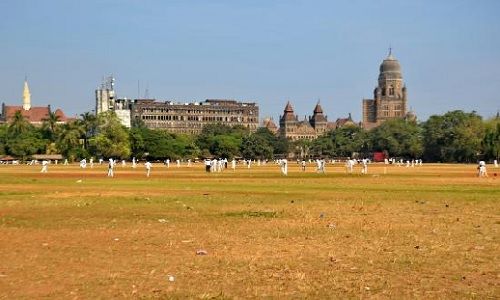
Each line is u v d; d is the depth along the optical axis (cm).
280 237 2898
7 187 6669
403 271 2156
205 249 2581
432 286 1955
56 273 2134
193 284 1984
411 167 16188
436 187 6612
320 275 2100
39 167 16138
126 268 2212
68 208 4234
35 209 4166
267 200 4888
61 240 2805
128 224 3366
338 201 4781
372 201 4775
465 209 4131
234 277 2075
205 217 3700
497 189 6231
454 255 2430
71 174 10600
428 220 3519
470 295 1853
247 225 3322
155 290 1914
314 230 3122
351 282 2005
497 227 3212
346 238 2864
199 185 7044
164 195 5428
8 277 2075
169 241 2780
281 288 1934
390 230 3114
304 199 4984
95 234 2991
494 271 2155
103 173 11106
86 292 1894
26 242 2747
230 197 5194
